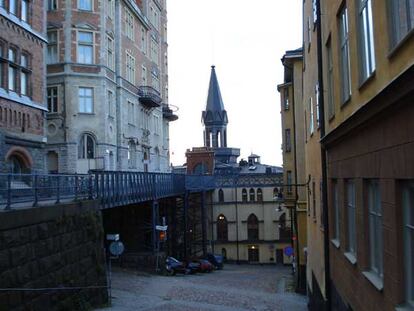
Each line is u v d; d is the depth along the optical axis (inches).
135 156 1727.4
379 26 280.1
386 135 277.4
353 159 385.1
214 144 3634.4
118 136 1547.7
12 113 894.4
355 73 359.6
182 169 3344.0
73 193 723.4
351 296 406.9
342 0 401.7
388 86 236.5
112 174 974.4
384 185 284.8
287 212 2267.5
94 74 1414.9
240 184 2316.7
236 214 2310.5
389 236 276.2
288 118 1556.3
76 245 654.5
